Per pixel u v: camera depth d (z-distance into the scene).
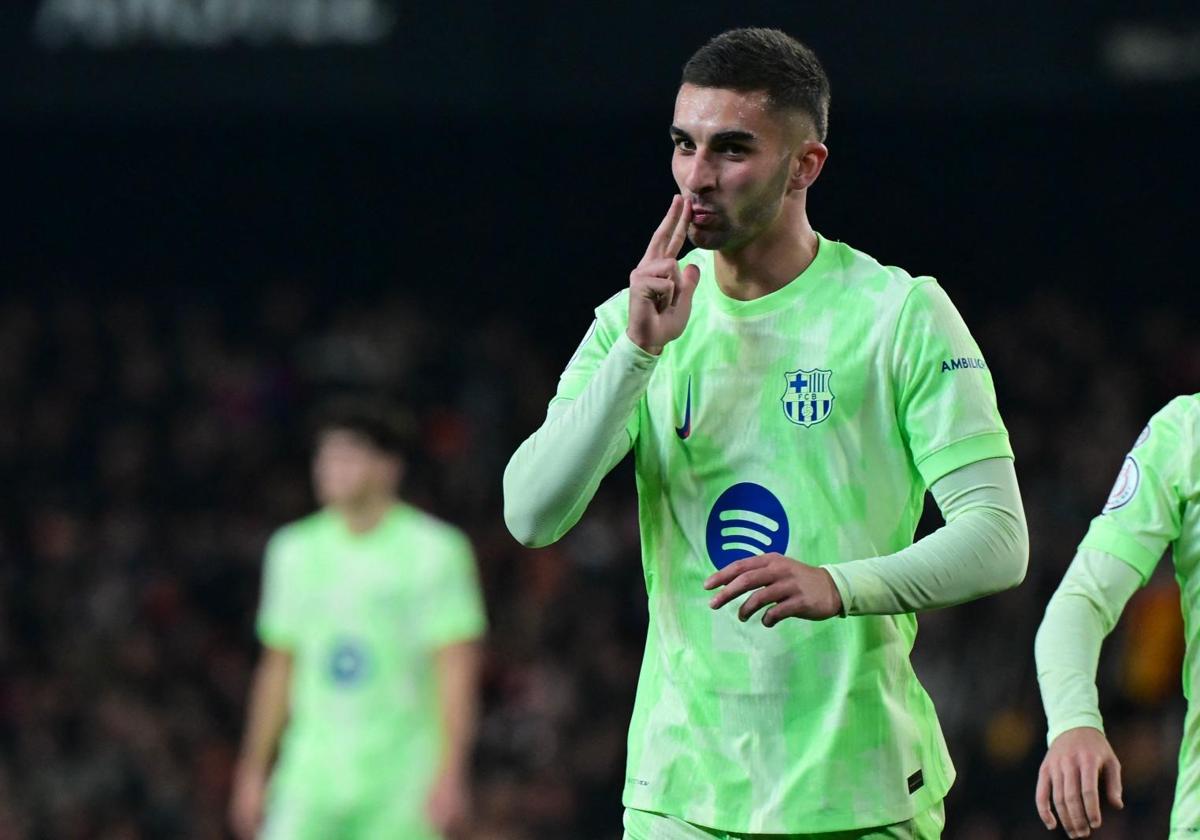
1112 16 41.81
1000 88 42.25
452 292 62.84
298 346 56.25
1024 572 12.48
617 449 12.78
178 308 61.47
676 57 43.34
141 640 42.56
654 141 60.72
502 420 52.44
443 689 25.83
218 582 44.88
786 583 11.75
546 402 53.28
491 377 53.88
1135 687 34.69
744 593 11.97
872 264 12.81
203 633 43.41
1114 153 58.12
